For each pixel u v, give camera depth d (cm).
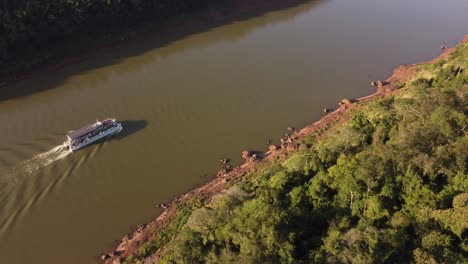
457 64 9831
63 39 13075
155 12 14850
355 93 11612
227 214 6244
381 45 14275
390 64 13100
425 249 5003
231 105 10975
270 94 11488
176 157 9175
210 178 8681
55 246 7262
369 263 4784
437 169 6003
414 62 13200
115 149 9262
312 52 13800
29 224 7581
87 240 7388
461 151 6150
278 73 12531
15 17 11856
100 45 13562
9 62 11988
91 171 8694
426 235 5119
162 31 14825
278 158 8856
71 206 7944
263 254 5247
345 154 7256
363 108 9712
